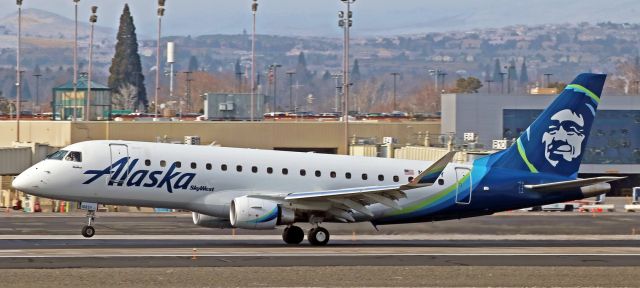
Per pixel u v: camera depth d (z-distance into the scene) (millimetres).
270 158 156375
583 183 159500
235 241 161500
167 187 151500
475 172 161250
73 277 114188
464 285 115000
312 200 151000
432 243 163375
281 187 155500
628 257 143375
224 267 124188
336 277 118375
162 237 167125
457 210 161375
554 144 163500
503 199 162000
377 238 170250
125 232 175500
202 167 152750
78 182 148875
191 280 113812
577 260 139125
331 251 144875
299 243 157250
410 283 115500
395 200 153625
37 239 159750
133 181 150500
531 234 182875
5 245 147750
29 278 112938
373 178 159875
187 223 196625
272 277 117250
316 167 157875
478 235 178750
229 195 153375
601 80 163875
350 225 185375
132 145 152250
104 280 112625
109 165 149750
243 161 154750
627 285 116938
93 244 151250
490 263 134125
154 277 115250
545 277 121812
